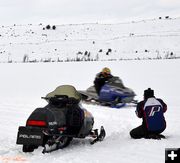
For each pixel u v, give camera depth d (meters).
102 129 8.02
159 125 7.83
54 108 7.21
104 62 36.81
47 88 18.59
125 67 29.52
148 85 18.59
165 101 13.78
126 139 7.99
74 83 20.28
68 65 33.66
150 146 7.09
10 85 20.19
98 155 6.57
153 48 68.38
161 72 24.67
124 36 78.69
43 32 86.19
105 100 13.66
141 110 7.97
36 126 6.64
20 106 13.37
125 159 6.27
